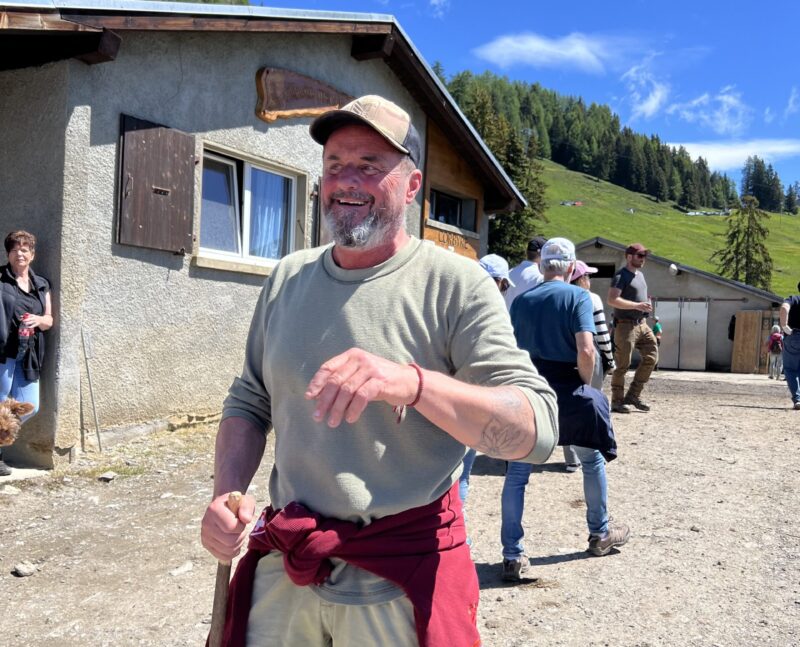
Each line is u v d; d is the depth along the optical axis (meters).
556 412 1.64
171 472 5.66
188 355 6.94
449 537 1.71
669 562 4.15
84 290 5.79
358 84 9.16
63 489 5.16
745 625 3.37
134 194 6.18
